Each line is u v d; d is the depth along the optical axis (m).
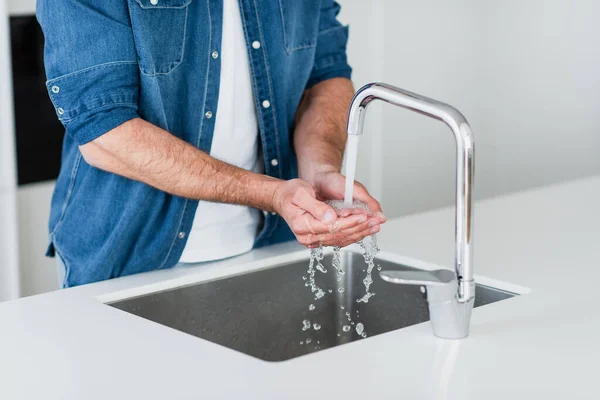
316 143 1.90
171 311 1.69
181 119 1.80
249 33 1.82
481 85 3.71
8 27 2.83
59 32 1.62
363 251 1.82
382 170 3.67
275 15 1.84
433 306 1.31
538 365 1.23
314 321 1.86
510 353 1.27
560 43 3.47
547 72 3.53
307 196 1.56
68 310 1.50
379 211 1.64
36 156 3.01
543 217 2.08
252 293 1.79
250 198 1.68
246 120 1.88
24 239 3.02
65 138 1.95
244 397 1.14
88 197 1.82
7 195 2.87
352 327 1.86
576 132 3.49
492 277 1.63
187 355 1.28
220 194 1.68
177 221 1.76
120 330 1.39
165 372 1.22
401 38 3.61
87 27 1.62
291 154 2.01
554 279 1.62
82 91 1.63
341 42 2.07
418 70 3.67
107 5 1.63
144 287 1.65
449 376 1.19
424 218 2.10
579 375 1.19
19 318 1.45
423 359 1.25
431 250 1.82
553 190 2.37
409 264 1.76
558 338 1.32
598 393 1.14
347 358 1.25
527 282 1.60
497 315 1.42
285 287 1.83
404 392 1.14
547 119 3.56
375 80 3.60
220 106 1.83
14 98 2.93
